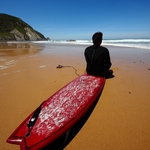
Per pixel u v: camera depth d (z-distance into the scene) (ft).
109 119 6.84
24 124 5.27
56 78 13.09
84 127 6.32
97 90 8.22
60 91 7.90
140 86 10.75
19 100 8.80
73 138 5.68
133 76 13.21
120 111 7.48
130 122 6.57
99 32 10.11
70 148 5.21
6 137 5.73
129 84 11.23
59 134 4.88
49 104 6.48
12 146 5.30
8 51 37.40
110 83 11.53
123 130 6.07
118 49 37.91
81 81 9.55
